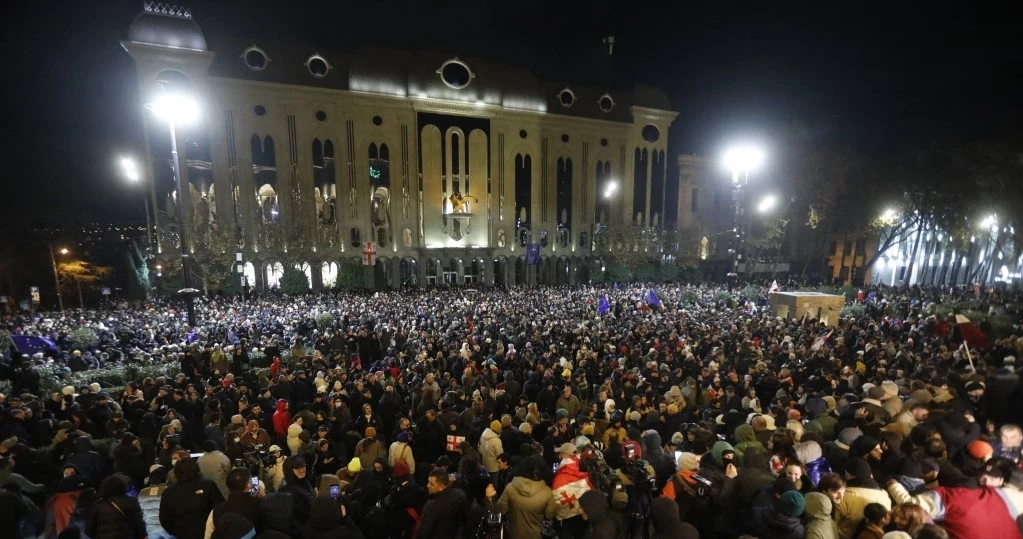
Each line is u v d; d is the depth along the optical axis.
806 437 6.56
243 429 8.30
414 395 10.95
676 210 62.84
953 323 17.06
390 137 49.75
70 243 45.25
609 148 59.53
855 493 4.82
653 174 61.50
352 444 8.60
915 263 51.75
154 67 40.53
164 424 9.03
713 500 5.52
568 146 57.59
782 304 25.20
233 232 42.66
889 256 55.38
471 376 12.35
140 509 5.35
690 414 8.89
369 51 48.88
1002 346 11.54
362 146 48.66
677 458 6.71
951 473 4.78
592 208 58.84
